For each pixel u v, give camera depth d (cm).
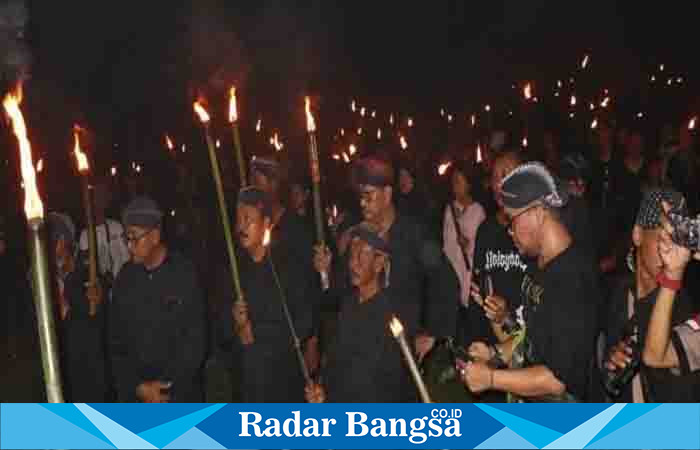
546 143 1153
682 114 1873
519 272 508
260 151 1473
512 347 386
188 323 494
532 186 354
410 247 515
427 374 741
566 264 351
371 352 431
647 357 335
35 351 571
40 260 195
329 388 446
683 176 874
